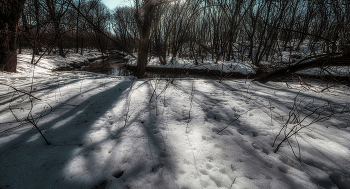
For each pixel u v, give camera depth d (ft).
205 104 9.84
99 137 5.86
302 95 11.96
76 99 9.86
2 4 17.39
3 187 3.68
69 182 3.92
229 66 41.50
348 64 11.60
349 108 9.16
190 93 12.02
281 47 53.93
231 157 5.02
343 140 5.90
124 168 4.46
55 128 6.31
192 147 5.44
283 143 5.78
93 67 48.91
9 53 19.85
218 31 51.52
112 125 6.82
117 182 3.99
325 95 12.01
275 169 4.58
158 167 4.56
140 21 25.26
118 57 88.07
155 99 10.21
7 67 19.94
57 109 8.21
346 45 11.64
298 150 5.37
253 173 4.40
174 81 16.40
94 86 13.26
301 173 4.43
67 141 5.52
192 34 54.75
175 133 6.29
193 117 7.80
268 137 6.18
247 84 16.33
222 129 6.76
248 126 7.11
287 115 8.21
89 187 3.88
